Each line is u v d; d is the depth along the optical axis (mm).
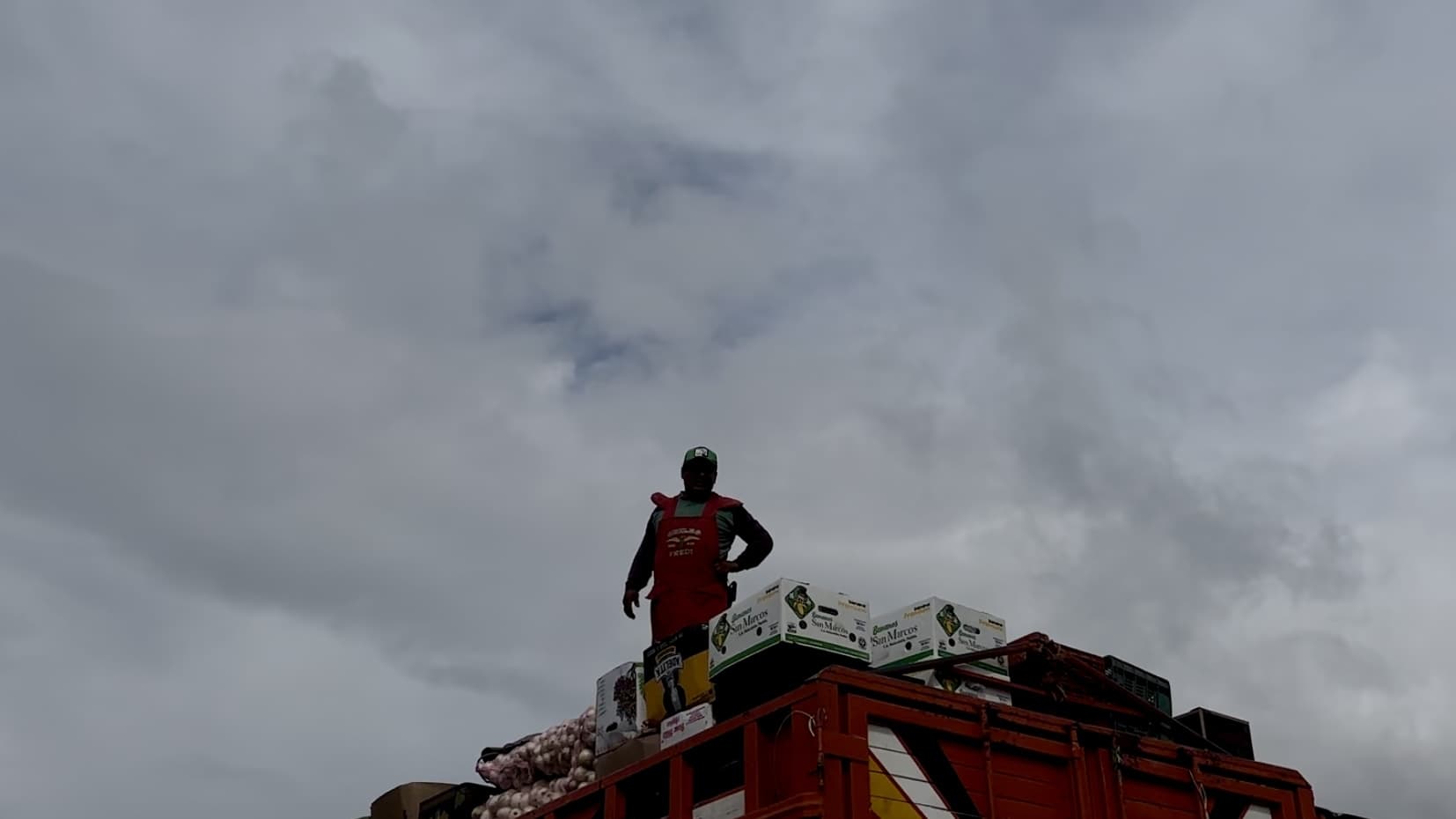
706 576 9070
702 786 6859
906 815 6176
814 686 6195
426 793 10961
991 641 7730
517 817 8211
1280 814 7605
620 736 8492
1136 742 7172
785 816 5988
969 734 6516
